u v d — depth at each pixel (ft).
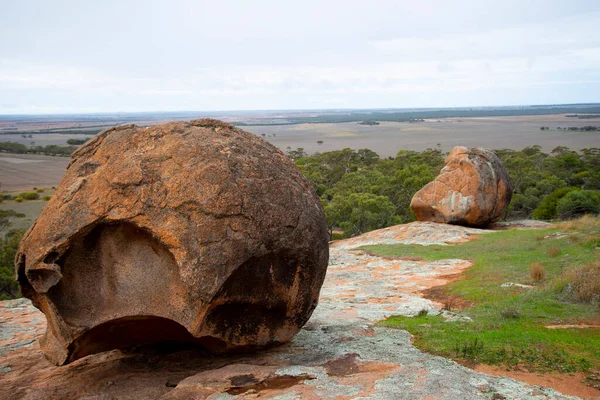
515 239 63.16
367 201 121.90
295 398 18.74
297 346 26.14
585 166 211.20
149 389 22.17
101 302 22.35
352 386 19.90
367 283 48.34
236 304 22.17
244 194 21.63
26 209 162.50
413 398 18.78
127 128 23.82
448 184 78.43
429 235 72.33
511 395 19.58
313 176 200.64
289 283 23.59
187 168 21.44
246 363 23.65
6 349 30.30
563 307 32.04
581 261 42.96
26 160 302.45
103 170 22.39
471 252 59.26
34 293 23.29
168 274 21.34
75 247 22.11
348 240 81.15
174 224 20.68
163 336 24.43
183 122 23.84
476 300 37.83
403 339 27.53
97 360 26.78
